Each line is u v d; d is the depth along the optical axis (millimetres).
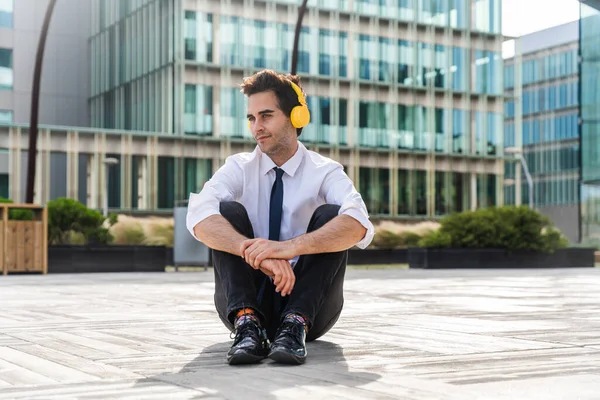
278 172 3660
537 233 24047
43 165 38188
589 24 29000
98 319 5648
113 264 19344
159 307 6965
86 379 2910
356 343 4027
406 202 44406
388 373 3020
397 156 44312
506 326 5031
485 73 46969
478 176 46406
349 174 43094
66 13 46688
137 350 3771
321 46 42750
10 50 44750
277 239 3654
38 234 17438
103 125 45781
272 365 3223
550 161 75875
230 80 40562
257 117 3541
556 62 75375
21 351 3756
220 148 40344
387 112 44250
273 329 3541
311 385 2732
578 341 4160
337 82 43031
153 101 41062
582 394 2607
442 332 4625
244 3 40875
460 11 46375
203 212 3430
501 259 23797
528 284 12203
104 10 45812
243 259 3412
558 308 6828
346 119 43219
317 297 3330
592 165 28984
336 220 3357
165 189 39344
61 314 6145
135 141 39000
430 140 45250
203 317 5828
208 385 2736
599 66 28766
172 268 24891
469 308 6812
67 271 18625
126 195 38938
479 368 3172
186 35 39469
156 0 40812
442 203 45375
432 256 23344
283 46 41906
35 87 17719
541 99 76938
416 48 45219
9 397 2559
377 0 44219
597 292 9711
